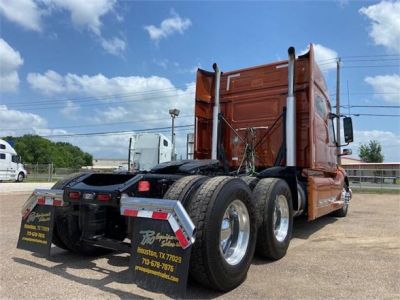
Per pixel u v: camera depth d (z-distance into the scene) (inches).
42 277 162.1
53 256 200.5
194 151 288.7
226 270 143.8
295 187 226.7
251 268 182.2
